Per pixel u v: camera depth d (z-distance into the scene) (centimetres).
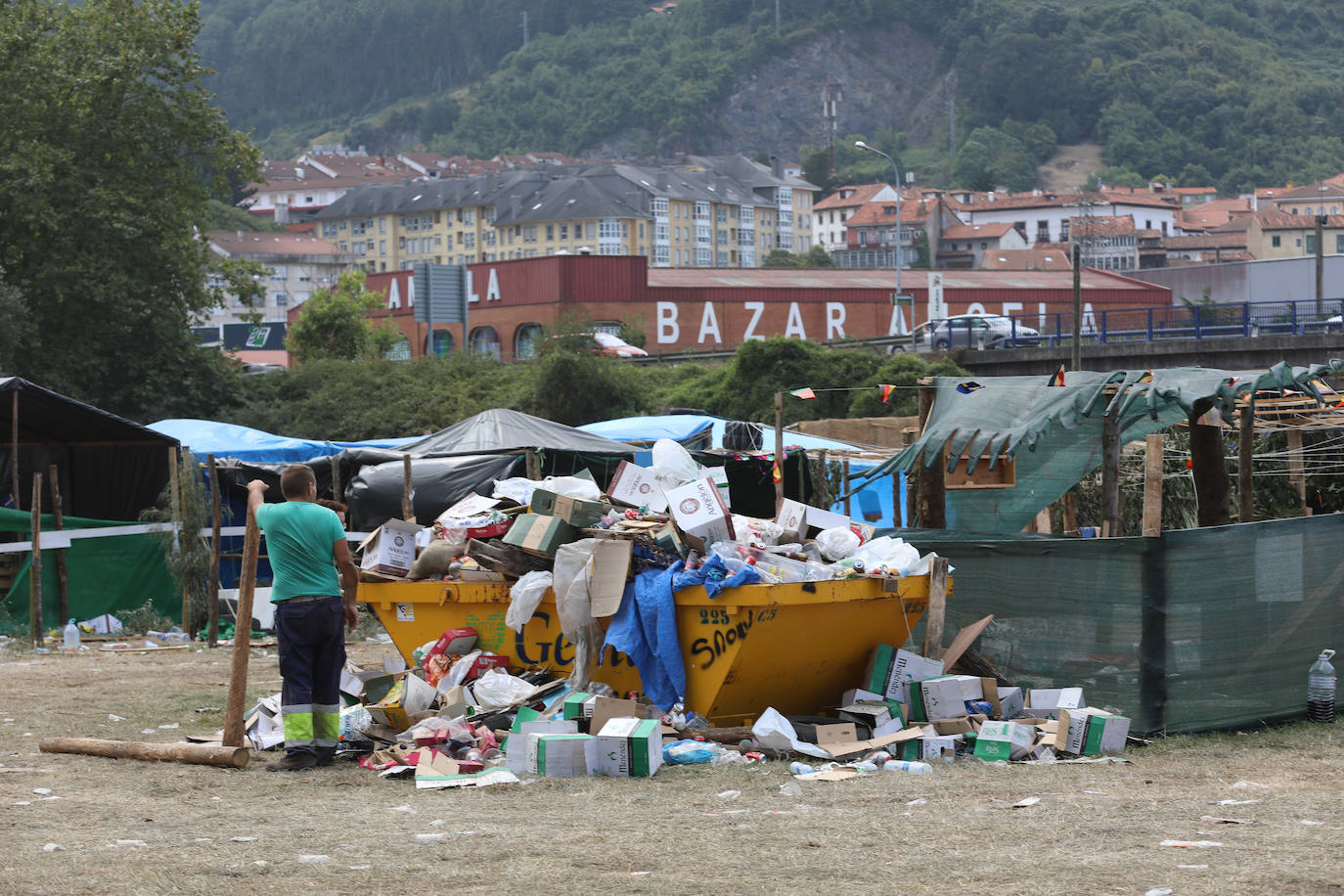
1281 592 1395
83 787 1112
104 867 834
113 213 5666
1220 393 1547
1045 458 1819
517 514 1464
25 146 5512
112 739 1334
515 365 6950
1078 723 1239
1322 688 1401
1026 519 1845
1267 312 10506
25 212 5509
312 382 6612
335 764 1227
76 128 5684
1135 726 1329
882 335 11250
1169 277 12088
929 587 1349
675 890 768
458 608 1398
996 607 1421
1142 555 1337
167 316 6156
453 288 7194
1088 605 1364
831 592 1282
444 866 833
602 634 1327
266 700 1392
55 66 5662
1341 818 957
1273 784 1105
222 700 1647
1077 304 4966
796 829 930
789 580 1286
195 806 1038
